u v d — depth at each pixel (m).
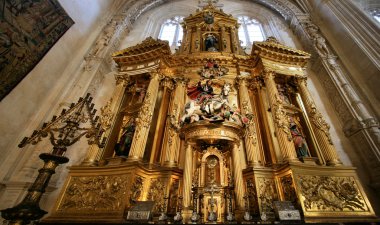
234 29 10.28
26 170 5.52
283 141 5.90
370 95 7.15
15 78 6.02
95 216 4.48
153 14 13.27
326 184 4.95
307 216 4.36
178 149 6.29
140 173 5.23
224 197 5.11
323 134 6.29
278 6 12.50
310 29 9.98
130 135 6.47
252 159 5.89
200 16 10.56
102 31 10.33
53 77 7.47
